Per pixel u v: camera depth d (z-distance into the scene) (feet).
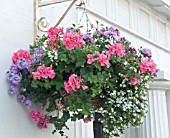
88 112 11.26
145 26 24.06
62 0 13.93
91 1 19.07
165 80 21.53
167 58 25.31
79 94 11.35
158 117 21.80
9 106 12.12
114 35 12.69
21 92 12.26
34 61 11.94
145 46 22.52
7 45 12.42
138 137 22.41
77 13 16.56
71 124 15.02
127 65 12.26
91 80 11.25
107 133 13.87
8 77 12.09
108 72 11.82
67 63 11.51
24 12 13.34
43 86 11.68
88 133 15.83
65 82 11.30
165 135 21.94
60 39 11.93
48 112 12.66
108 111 12.57
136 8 23.20
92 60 11.36
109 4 20.62
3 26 12.39
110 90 12.19
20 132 12.37
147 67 12.49
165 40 26.43
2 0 12.50
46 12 15.29
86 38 12.21
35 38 13.53
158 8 24.68
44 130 13.25
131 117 12.70
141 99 12.86
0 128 11.76
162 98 22.02
